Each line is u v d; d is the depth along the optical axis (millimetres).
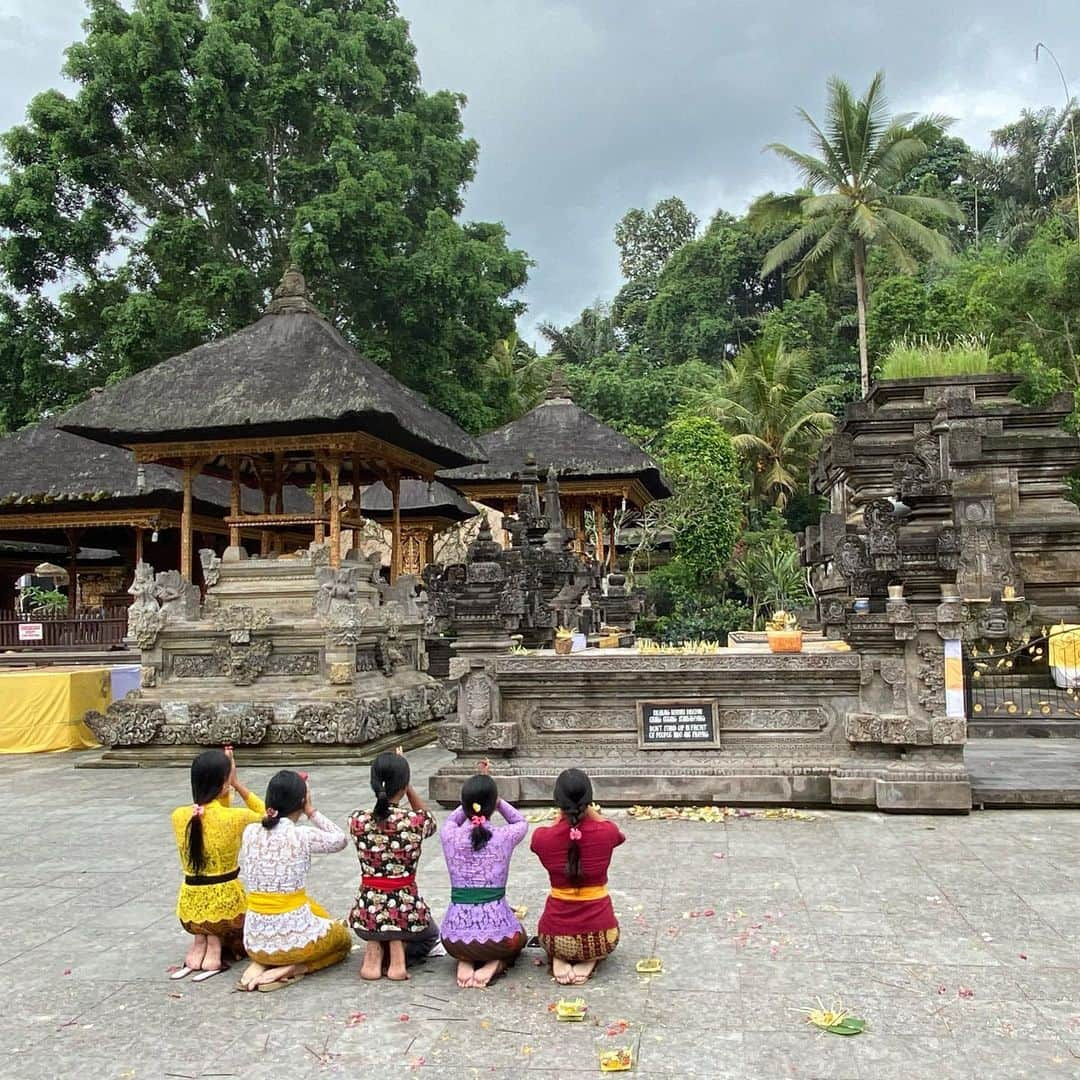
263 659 12977
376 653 14195
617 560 32938
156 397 13820
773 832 7941
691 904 6184
